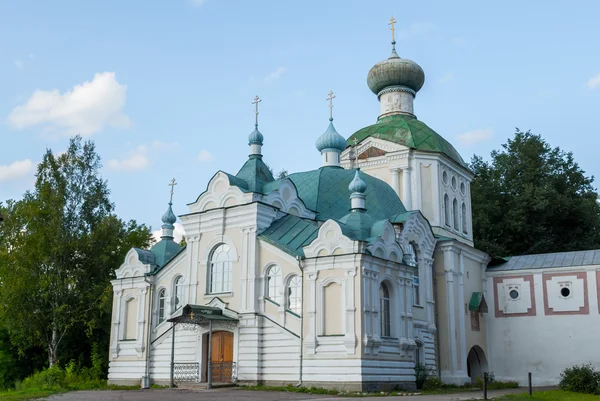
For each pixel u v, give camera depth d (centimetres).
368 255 3109
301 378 3123
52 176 4850
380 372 3075
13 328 4594
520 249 6269
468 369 4578
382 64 5072
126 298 4059
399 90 5056
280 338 3259
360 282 3058
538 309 4450
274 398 2559
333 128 4397
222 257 3606
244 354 3331
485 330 4581
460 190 4991
